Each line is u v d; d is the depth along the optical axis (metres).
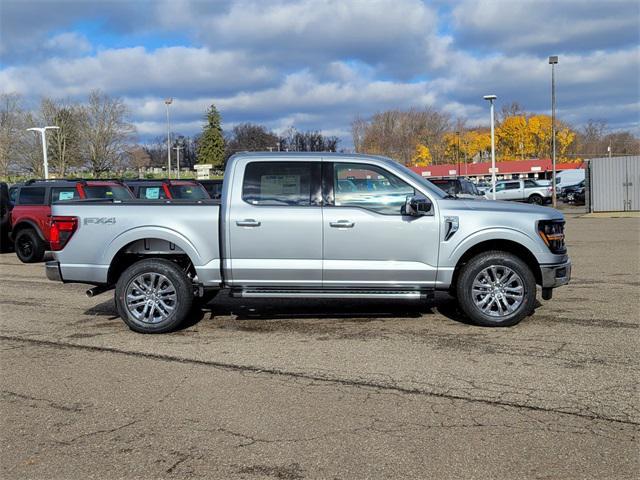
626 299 8.32
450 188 18.66
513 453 3.75
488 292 6.80
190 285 6.89
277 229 6.71
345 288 6.80
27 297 9.39
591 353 5.79
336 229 6.69
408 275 6.75
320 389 4.93
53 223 6.98
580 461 3.63
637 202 29.45
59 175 68.00
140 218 6.84
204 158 77.44
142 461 3.72
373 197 6.80
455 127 95.38
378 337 6.53
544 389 4.84
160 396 4.84
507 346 6.08
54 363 5.78
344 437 4.01
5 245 15.16
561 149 96.06
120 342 6.53
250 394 4.85
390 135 88.69
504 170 82.50
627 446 3.82
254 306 8.30
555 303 8.09
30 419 4.41
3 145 64.50
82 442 4.01
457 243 6.69
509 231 6.70
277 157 6.84
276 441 3.97
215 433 4.11
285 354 5.95
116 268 7.13
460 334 6.58
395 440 3.95
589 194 30.53
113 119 69.44
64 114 67.44
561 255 6.88
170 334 6.85
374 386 4.98
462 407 4.50
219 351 6.10
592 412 4.36
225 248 6.78
